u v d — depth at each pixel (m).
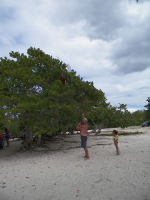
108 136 16.44
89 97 11.36
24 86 9.67
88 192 3.99
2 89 9.38
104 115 15.96
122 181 4.47
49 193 4.09
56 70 10.66
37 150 11.12
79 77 10.98
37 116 9.46
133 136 14.91
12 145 15.16
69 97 10.62
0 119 7.97
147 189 3.89
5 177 5.49
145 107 44.25
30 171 6.07
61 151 10.22
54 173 5.62
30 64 10.95
